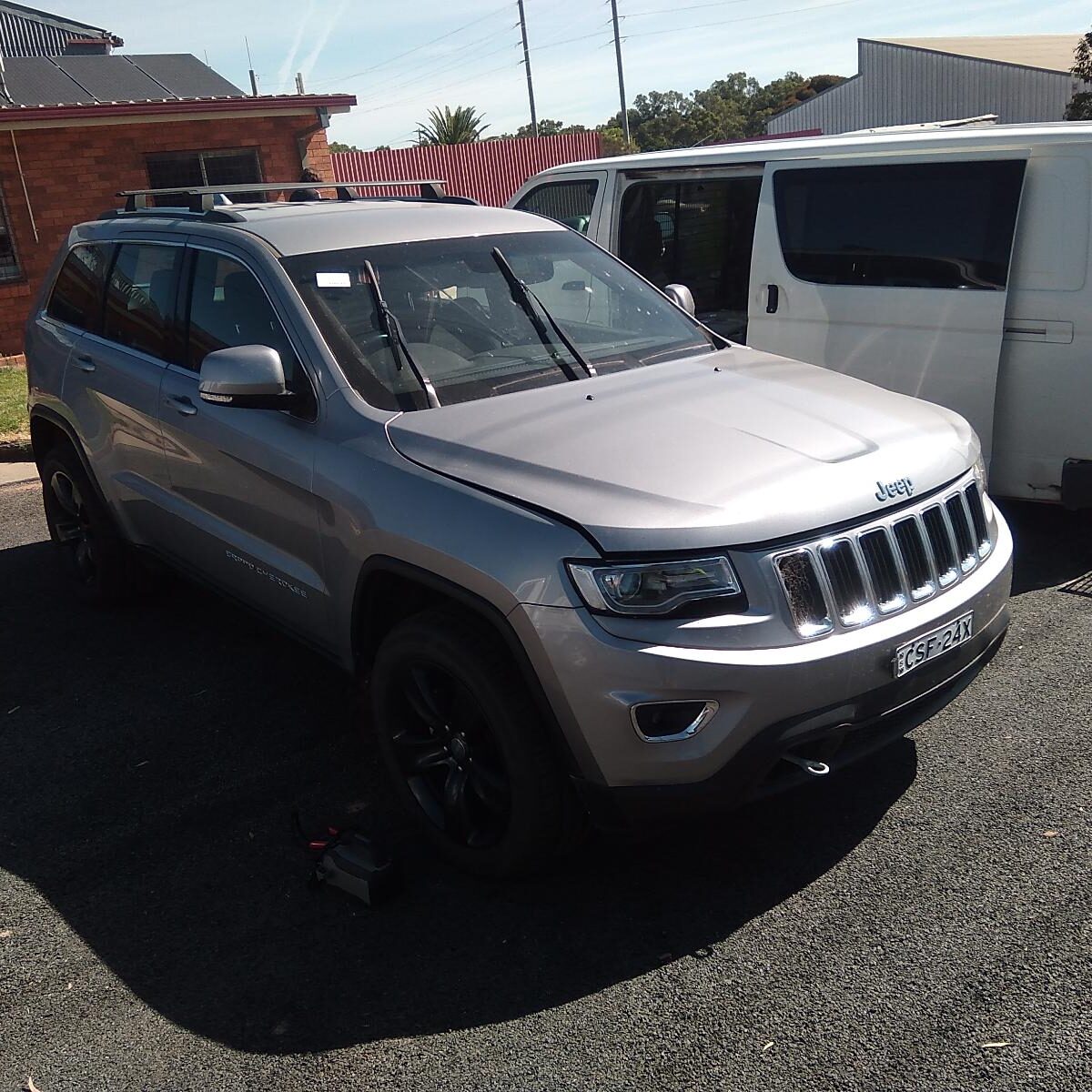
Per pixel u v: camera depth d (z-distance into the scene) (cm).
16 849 348
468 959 288
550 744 291
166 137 1571
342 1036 263
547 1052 254
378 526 318
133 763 399
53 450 529
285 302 371
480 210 448
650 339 414
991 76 3647
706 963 281
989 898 297
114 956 296
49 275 549
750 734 271
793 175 595
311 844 332
